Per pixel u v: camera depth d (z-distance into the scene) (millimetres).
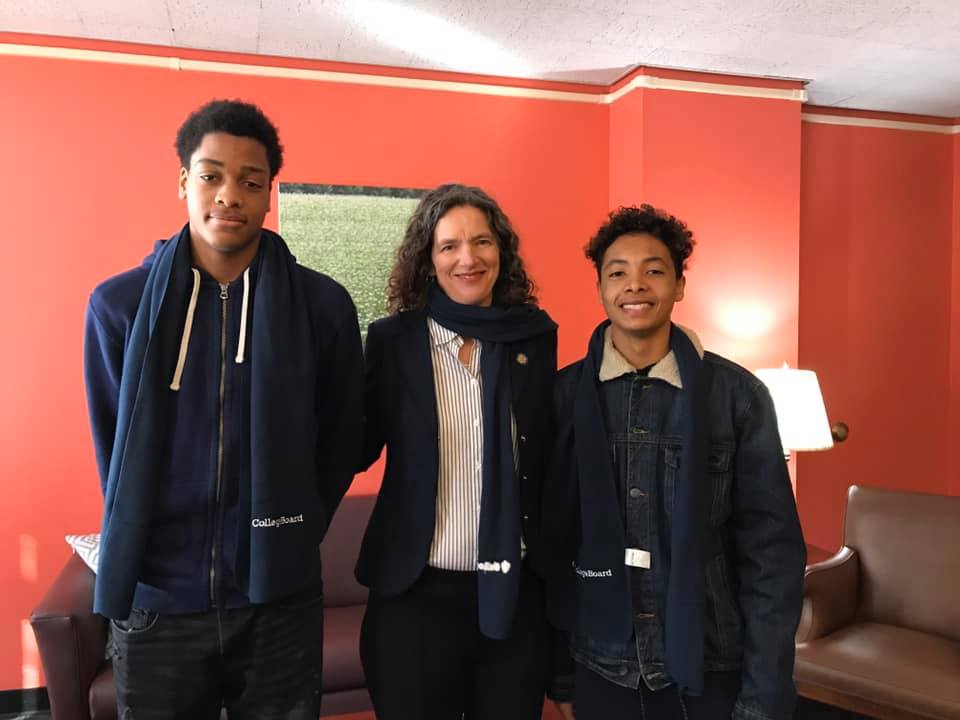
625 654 1396
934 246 4176
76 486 3031
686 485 1318
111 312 1315
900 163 4098
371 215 3293
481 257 1564
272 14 2746
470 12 2742
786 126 3537
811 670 2428
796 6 2719
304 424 1329
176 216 3080
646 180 3352
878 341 4102
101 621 2477
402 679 1506
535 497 1580
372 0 2645
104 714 2312
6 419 2971
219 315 1329
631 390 1437
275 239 1414
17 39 2908
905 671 2297
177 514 1279
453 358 1577
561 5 2693
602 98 3584
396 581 1487
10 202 2938
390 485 1551
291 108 3193
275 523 1277
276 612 1333
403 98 3322
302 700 1374
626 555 1390
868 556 2848
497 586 1458
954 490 4215
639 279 1383
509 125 3465
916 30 2928
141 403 1241
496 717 1532
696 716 1357
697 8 2717
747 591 1367
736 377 1389
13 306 2959
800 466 4020
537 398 1610
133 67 3021
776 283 3541
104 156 3008
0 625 2984
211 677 1327
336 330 1439
